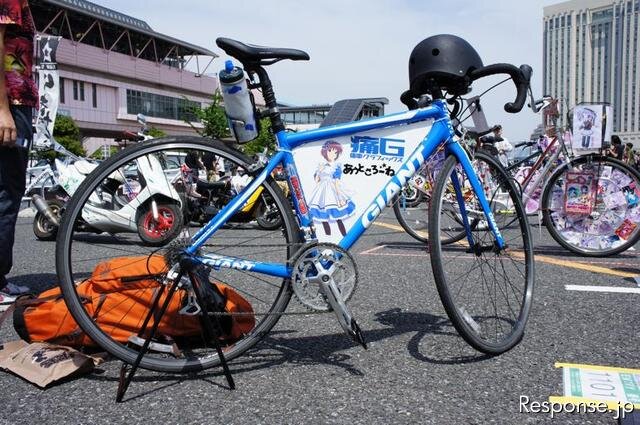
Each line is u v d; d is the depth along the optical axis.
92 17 57.56
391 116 2.52
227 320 2.49
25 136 3.14
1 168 3.08
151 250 2.60
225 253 2.37
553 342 2.68
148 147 2.28
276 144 2.43
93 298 2.38
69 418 1.93
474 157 2.82
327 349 2.62
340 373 2.32
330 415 1.93
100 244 3.85
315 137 2.44
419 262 4.99
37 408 2.01
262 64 2.33
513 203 2.93
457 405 2.00
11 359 2.36
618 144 12.53
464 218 2.89
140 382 2.25
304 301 2.35
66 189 7.19
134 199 5.28
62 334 2.47
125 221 5.29
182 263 2.25
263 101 2.38
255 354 2.56
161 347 2.33
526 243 2.88
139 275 2.37
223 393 2.13
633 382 2.19
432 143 2.58
